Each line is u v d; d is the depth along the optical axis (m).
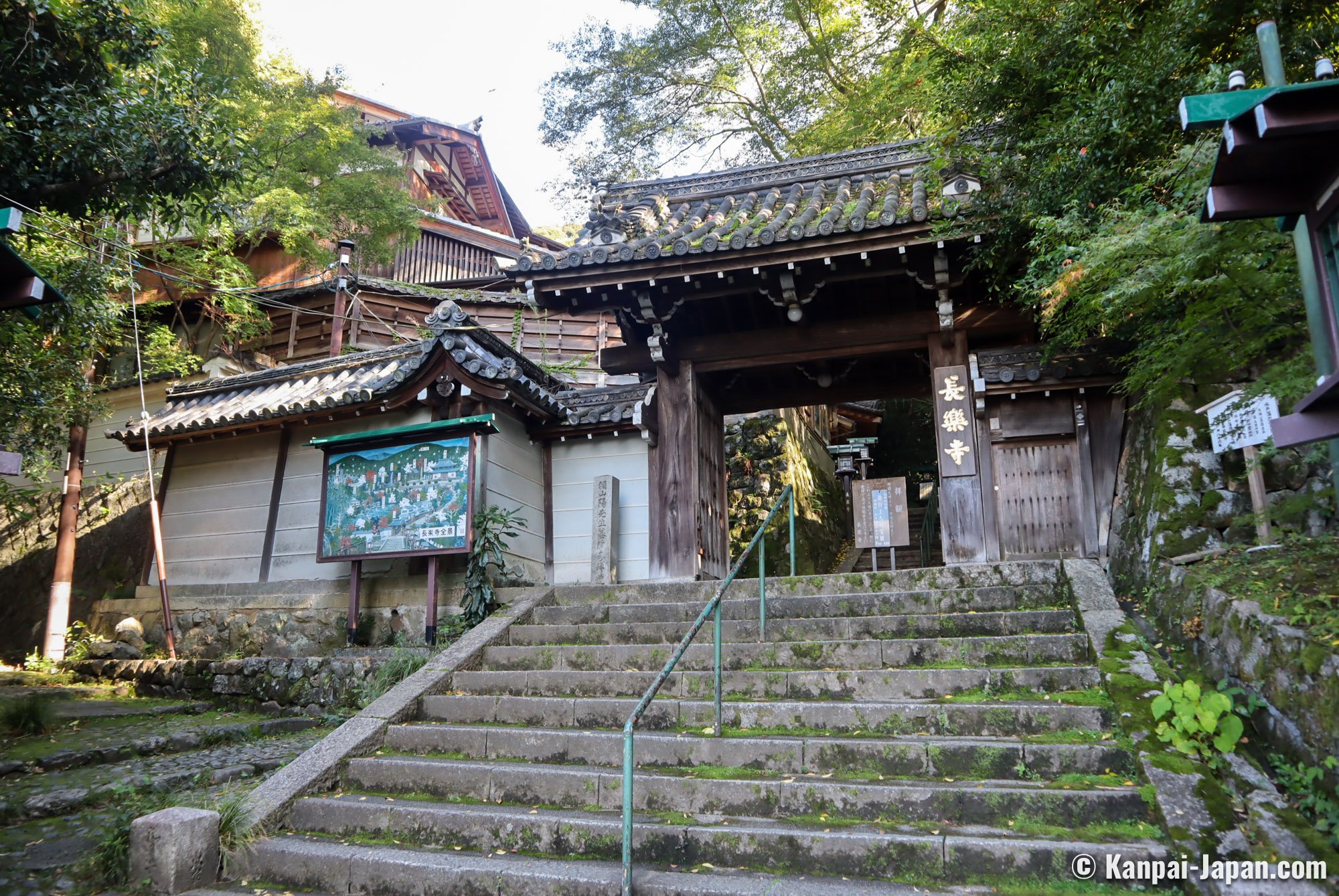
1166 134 5.93
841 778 4.43
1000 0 6.68
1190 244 4.49
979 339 8.81
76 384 9.48
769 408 10.84
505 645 7.12
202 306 16.97
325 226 16.78
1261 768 3.84
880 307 8.95
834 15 16.38
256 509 9.91
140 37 6.90
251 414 9.46
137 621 9.81
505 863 4.13
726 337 9.38
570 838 4.30
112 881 4.35
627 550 9.54
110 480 13.32
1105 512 7.55
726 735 4.95
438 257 20.80
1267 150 3.13
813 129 16.67
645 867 4.02
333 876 4.29
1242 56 5.69
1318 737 3.60
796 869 3.89
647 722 5.36
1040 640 5.37
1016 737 4.56
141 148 6.66
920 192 8.31
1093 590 5.93
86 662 9.61
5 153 6.27
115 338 10.69
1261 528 5.44
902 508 10.21
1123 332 6.56
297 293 16.69
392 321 17.45
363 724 5.73
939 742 4.49
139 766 6.04
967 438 8.11
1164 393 6.45
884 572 7.02
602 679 6.00
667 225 9.62
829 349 9.06
